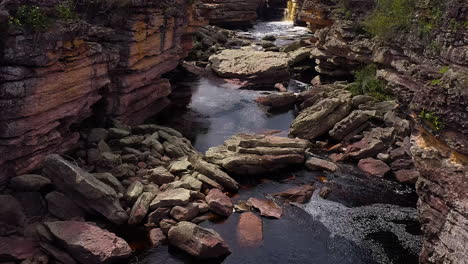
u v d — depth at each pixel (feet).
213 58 147.64
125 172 68.23
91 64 69.92
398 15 87.30
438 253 45.03
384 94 104.17
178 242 55.57
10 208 52.70
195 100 118.93
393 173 80.89
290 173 79.87
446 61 50.72
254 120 106.42
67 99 65.10
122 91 82.94
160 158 76.64
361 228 62.95
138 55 84.89
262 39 188.65
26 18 56.24
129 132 79.66
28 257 49.85
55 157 57.72
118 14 79.10
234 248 57.06
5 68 54.08
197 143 90.07
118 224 58.54
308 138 94.58
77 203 57.98
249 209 66.44
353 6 127.95
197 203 64.23
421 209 48.08
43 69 58.34
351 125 93.25
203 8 148.05
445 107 43.93
